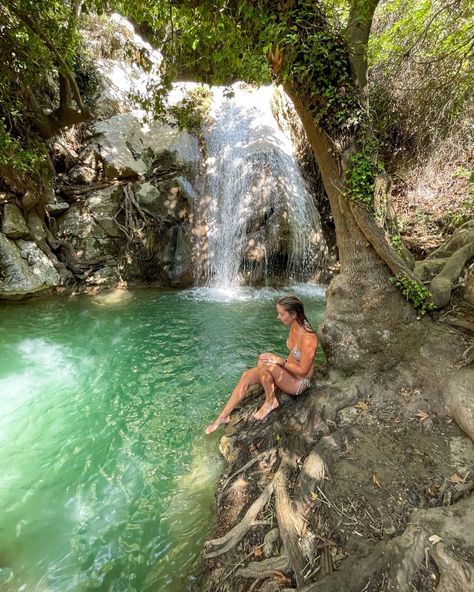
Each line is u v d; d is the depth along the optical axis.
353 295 3.41
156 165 9.38
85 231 8.40
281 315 3.21
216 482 2.79
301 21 2.85
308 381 3.28
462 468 2.31
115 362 4.98
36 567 2.27
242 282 8.70
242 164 9.09
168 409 3.91
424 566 1.73
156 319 6.48
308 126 3.31
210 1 3.01
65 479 2.97
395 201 8.39
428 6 5.34
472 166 7.75
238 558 2.09
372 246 3.34
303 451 2.69
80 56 9.34
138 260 8.52
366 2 2.90
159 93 5.15
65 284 7.87
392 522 2.04
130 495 2.80
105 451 3.29
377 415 2.88
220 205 9.13
